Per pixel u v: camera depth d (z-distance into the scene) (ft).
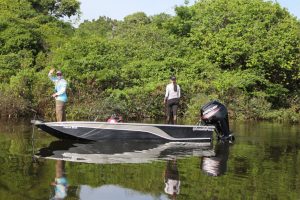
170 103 43.98
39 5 115.65
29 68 69.21
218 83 69.72
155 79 68.54
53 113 58.75
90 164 27.71
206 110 40.50
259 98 73.97
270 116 70.64
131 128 38.60
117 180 23.80
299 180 24.90
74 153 31.65
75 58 67.15
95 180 23.62
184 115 64.49
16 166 26.40
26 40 78.02
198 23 87.10
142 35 84.79
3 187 21.52
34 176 23.97
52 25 96.73
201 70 74.43
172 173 25.86
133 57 75.87
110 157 30.48
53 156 30.07
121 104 60.34
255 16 82.23
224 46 79.30
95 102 59.72
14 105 56.24
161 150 34.32
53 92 59.11
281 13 85.61
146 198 20.65
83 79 62.64
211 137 40.04
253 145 38.50
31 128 45.52
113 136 38.50
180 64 73.36
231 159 31.12
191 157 31.48
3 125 47.78
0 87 59.62
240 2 85.66
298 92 85.20
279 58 77.87
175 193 21.59
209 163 29.25
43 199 19.81
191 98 66.44
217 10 84.89
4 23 80.28
